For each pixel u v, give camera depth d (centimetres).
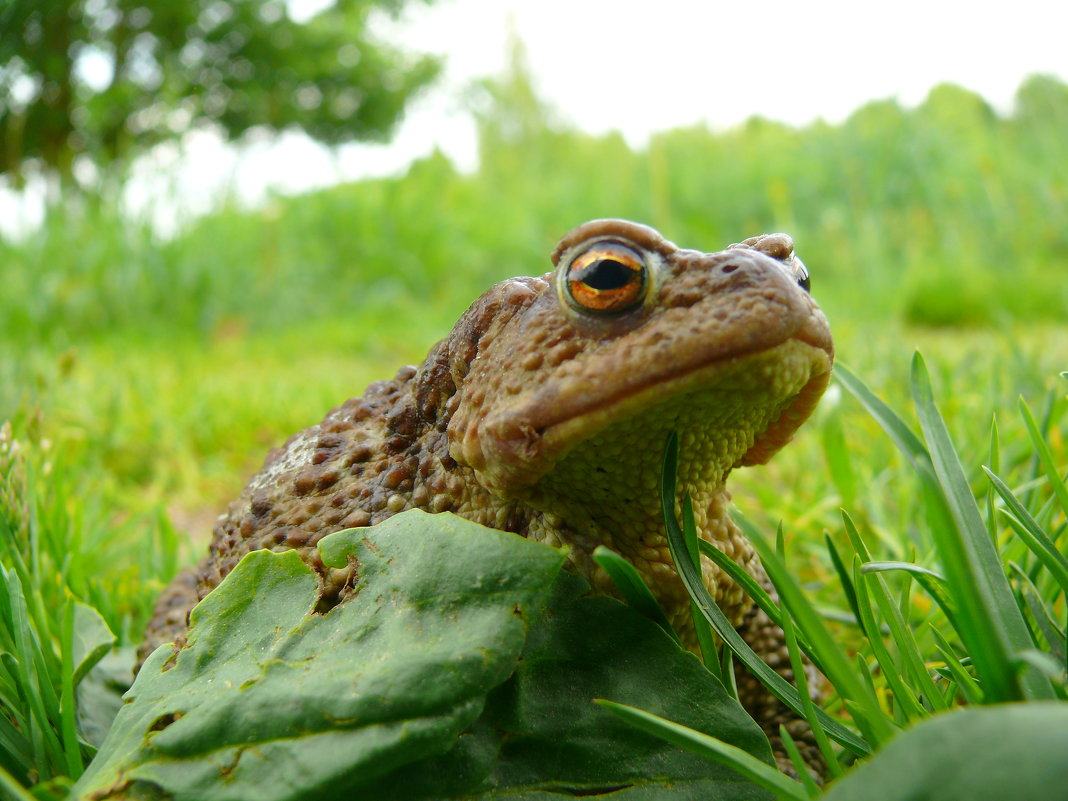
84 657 13
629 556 11
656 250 10
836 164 88
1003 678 8
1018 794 7
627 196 90
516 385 10
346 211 83
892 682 10
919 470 8
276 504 13
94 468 29
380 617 10
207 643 10
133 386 39
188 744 9
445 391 12
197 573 15
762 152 96
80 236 65
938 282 64
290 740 9
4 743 10
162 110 96
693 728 10
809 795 9
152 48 121
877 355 35
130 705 9
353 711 9
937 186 80
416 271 79
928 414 11
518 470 10
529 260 82
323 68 134
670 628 11
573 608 10
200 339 65
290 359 59
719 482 12
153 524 21
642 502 11
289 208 82
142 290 65
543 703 10
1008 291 64
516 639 9
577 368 10
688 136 106
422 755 9
